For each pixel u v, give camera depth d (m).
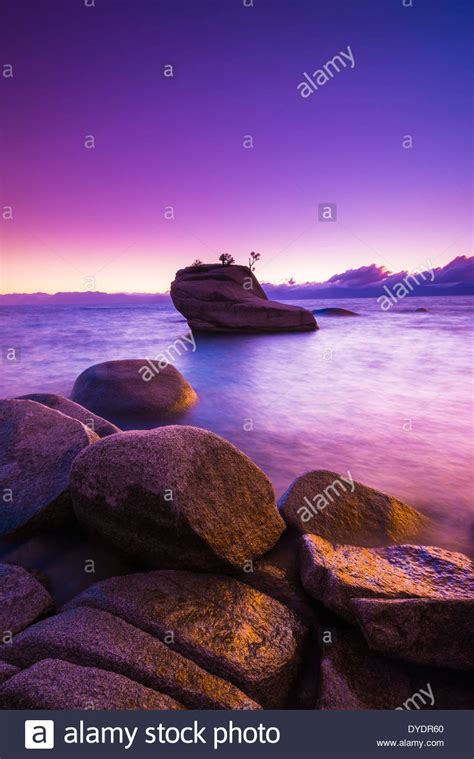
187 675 3.09
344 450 8.62
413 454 8.41
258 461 8.05
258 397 13.09
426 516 5.83
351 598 3.70
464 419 10.83
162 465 4.16
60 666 2.97
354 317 53.88
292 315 33.75
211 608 3.70
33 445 5.55
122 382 10.94
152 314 81.50
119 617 3.53
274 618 3.75
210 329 33.50
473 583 3.97
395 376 16.55
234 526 4.30
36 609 3.78
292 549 4.61
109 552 4.61
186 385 11.88
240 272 35.84
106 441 4.49
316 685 3.36
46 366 18.23
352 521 5.06
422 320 47.50
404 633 3.38
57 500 4.84
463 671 3.36
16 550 4.74
